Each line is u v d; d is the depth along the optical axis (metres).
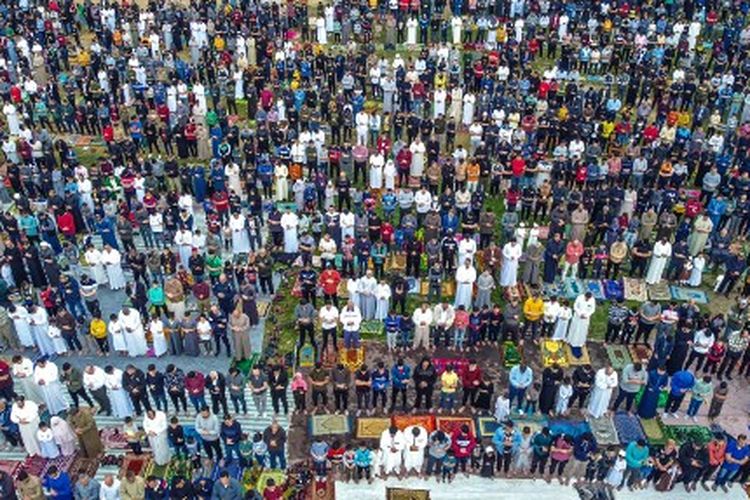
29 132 33.97
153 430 20.36
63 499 19.50
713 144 33.78
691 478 20.70
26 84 38.34
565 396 22.14
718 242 28.59
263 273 27.22
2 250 28.27
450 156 33.50
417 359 24.81
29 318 24.28
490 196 33.03
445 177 31.95
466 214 28.98
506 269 27.44
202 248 27.80
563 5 45.53
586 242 29.61
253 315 25.81
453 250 28.12
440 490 20.61
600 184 32.00
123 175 30.44
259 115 34.97
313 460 20.88
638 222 29.52
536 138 35.69
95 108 36.88
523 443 20.61
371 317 26.39
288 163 33.03
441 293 27.56
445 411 22.86
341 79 40.06
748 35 43.16
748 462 20.67
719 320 24.02
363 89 40.25
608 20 44.66
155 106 37.50
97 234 30.80
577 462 20.67
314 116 35.22
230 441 20.53
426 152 34.66
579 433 21.88
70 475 20.72
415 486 20.69
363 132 35.06
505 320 24.91
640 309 25.72
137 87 38.31
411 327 24.83
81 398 23.25
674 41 43.66
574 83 38.56
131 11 45.72
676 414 23.05
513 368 22.42
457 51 43.28
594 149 32.78
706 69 40.84
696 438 22.03
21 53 41.88
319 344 25.44
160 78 39.00
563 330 25.16
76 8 47.72
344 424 22.34
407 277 28.17
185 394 22.81
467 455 20.59
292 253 29.19
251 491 18.64
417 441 20.39
